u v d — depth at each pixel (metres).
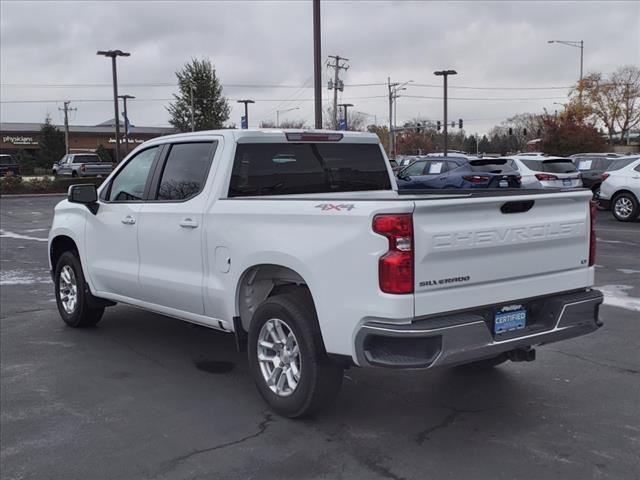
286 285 4.93
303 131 5.58
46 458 4.05
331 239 4.07
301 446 4.17
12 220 21.12
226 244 4.86
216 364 5.89
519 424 4.49
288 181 5.48
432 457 4.00
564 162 18.45
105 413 4.77
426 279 3.85
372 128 107.62
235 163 5.17
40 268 11.37
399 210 3.76
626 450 4.08
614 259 11.41
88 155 46.38
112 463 3.98
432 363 3.80
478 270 4.08
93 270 6.52
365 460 3.97
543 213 4.43
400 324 3.80
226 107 55.22
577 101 60.09
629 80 64.88
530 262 4.36
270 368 4.71
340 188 5.85
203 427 4.49
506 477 3.74
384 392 5.12
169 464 3.95
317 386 4.34
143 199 5.90
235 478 3.77
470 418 4.60
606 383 5.30
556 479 3.71
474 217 4.04
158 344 6.53
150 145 5.98
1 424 4.57
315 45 20.66
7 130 82.38
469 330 3.92
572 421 4.54
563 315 4.44
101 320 7.52
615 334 6.71
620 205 17.55
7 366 5.86
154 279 5.63
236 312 4.90
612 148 58.97
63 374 5.64
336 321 4.07
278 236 4.42
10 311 8.02
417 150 109.75
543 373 5.55
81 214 6.68
